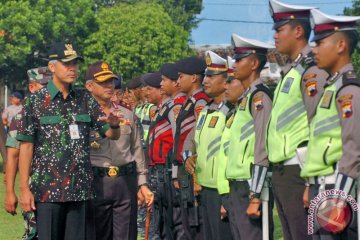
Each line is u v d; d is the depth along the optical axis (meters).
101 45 45.56
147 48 46.31
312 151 6.51
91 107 7.90
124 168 9.08
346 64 6.51
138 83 14.44
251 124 7.80
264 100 7.54
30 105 7.70
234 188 8.01
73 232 7.73
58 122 7.70
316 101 6.80
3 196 17.62
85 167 7.75
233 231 8.15
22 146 7.68
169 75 10.72
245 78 8.03
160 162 10.59
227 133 8.38
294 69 7.15
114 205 9.12
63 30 42.41
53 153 7.65
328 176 6.45
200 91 9.84
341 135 6.23
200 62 9.96
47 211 7.62
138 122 9.38
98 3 58.91
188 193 9.62
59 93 7.73
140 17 46.56
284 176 7.10
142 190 9.41
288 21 7.19
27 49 39.84
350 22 6.52
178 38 47.94
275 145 7.13
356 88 6.18
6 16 40.03
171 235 10.55
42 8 41.41
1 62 40.16
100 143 8.97
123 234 9.15
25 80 42.44
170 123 10.62
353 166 6.13
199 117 9.09
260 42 8.06
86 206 7.85
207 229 9.08
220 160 8.40
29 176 7.76
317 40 6.55
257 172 7.47
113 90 9.12
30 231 9.16
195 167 9.27
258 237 7.89
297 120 7.05
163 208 10.71
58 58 7.70
